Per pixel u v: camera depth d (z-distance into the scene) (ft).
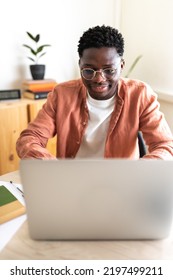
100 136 4.32
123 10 8.93
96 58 3.52
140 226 2.44
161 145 3.83
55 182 2.18
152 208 2.33
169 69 7.94
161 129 4.12
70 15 7.95
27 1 7.07
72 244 2.52
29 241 2.57
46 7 7.43
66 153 4.52
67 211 2.33
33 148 3.60
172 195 2.26
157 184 2.21
